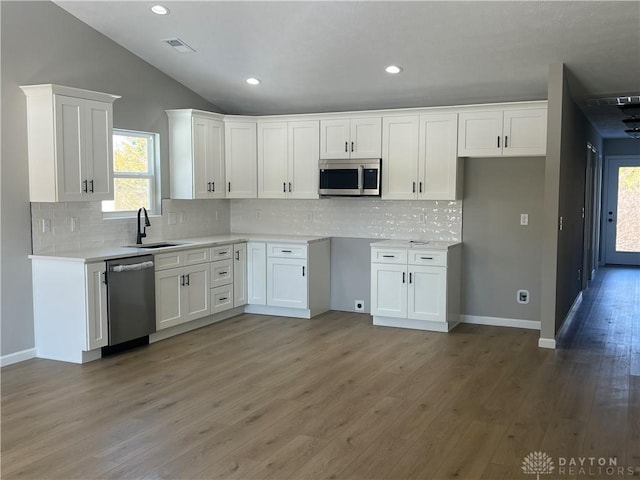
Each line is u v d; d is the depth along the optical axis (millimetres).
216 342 5344
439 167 5836
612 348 5184
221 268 6117
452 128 5746
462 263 6176
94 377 4336
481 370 4531
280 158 6543
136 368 4559
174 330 5586
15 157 4602
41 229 4824
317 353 4996
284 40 5121
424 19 4523
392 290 5895
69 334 4680
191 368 4566
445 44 4879
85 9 4906
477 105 5578
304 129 6395
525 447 3170
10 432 3352
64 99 4613
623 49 4699
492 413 3654
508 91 5777
